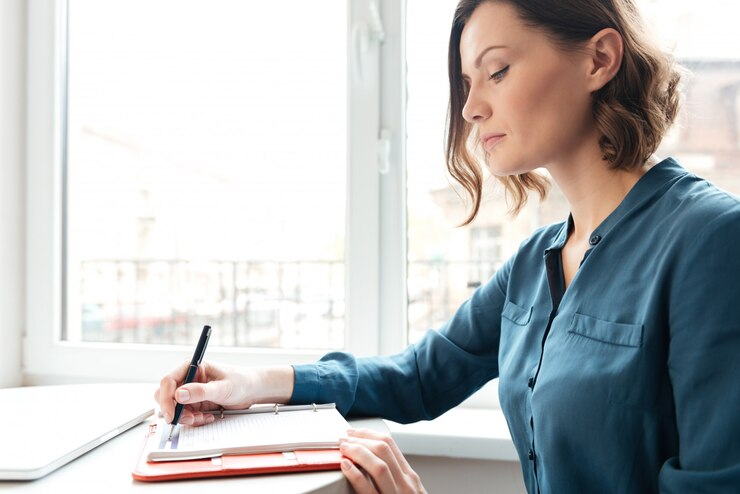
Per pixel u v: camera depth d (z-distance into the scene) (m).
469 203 1.02
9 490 0.56
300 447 0.65
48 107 1.45
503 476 1.11
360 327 1.31
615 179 0.77
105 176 1.56
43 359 1.43
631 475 0.65
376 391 0.91
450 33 0.87
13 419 0.77
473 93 0.80
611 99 0.75
